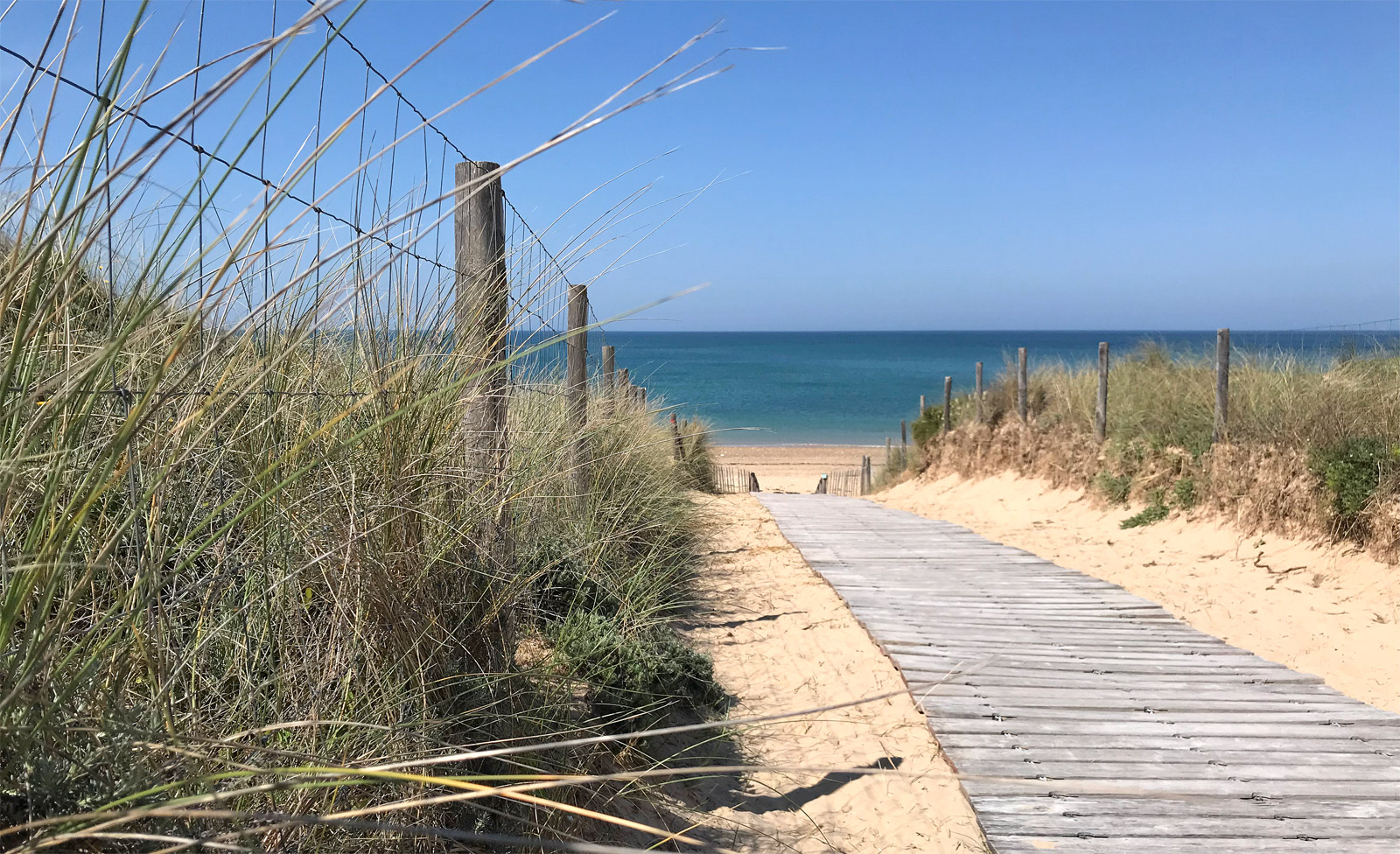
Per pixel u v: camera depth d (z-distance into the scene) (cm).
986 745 392
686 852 286
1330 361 944
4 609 116
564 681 301
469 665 256
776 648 544
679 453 1045
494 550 276
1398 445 696
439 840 206
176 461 143
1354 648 563
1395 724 416
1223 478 874
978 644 545
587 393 498
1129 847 304
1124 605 645
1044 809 331
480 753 121
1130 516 995
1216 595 691
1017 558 823
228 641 199
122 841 134
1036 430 1281
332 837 181
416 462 231
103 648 133
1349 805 333
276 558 202
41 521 121
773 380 7406
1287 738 400
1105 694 457
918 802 347
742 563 780
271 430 200
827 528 1005
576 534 461
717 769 132
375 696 211
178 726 163
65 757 138
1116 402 1154
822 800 349
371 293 225
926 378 7825
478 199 305
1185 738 400
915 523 1045
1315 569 718
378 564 214
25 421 134
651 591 514
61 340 156
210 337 157
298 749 182
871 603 643
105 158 121
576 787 273
